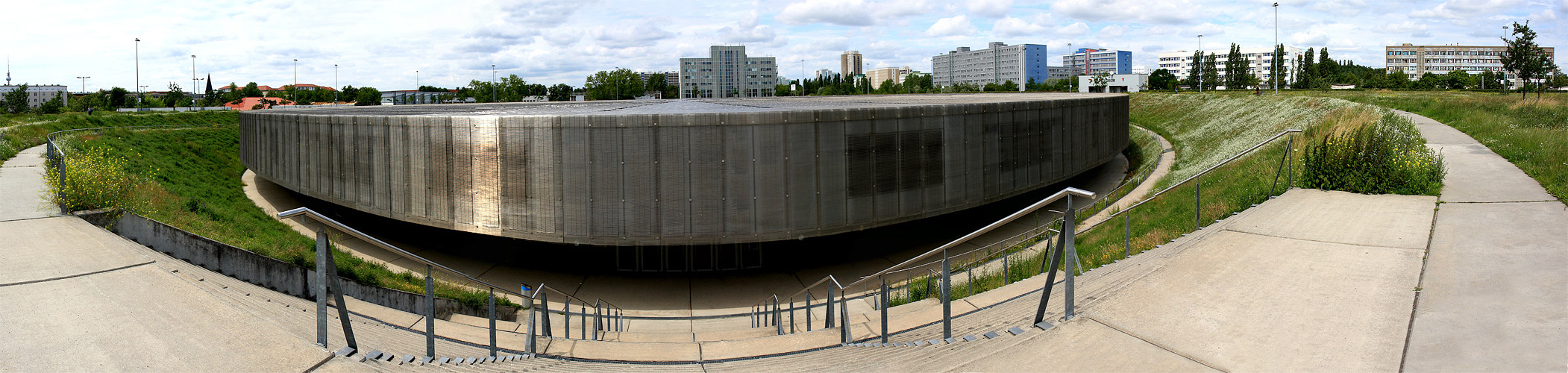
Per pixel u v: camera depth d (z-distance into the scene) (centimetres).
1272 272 1064
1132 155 5162
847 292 2223
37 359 831
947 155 2517
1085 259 1823
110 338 901
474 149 2277
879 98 5172
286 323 1088
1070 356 767
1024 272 1817
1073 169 3375
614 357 1041
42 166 2745
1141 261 1272
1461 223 1321
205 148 4822
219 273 1553
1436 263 1072
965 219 3117
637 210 2177
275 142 3381
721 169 2166
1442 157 1945
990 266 2070
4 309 1013
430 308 937
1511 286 944
